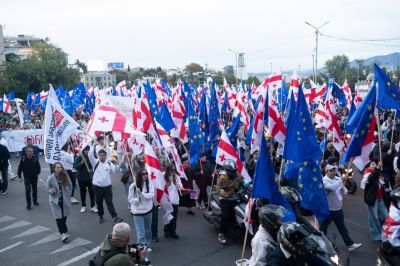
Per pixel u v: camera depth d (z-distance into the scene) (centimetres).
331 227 898
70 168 1162
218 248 788
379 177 791
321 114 1558
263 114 807
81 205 1119
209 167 1066
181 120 1341
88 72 12769
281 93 1759
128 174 1008
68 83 6606
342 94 2122
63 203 829
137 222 732
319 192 673
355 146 829
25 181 1091
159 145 988
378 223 787
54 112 873
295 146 650
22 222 980
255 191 590
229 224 807
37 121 2625
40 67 6188
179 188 879
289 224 417
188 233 881
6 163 1280
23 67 6116
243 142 1459
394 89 840
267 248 450
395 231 522
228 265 707
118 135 1068
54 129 872
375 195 778
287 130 659
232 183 807
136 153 993
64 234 838
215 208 869
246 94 2166
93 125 849
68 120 879
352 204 1065
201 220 973
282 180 801
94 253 778
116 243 438
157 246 805
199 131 1095
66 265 725
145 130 978
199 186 1059
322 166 923
